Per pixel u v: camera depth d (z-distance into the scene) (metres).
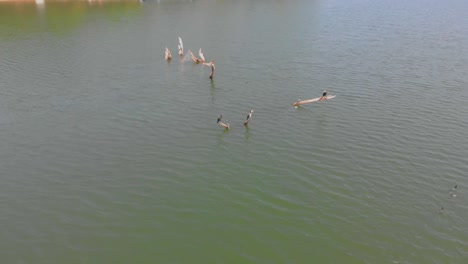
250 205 33.53
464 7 121.44
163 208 33.09
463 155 40.41
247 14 108.69
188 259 28.52
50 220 31.47
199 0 128.75
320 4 125.38
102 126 45.88
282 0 131.38
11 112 48.75
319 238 30.23
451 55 72.56
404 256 28.53
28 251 28.61
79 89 56.28
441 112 49.78
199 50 74.44
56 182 35.88
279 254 28.92
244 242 29.97
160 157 40.00
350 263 28.09
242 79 60.81
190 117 48.41
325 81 59.88
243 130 45.38
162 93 55.50
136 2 121.19
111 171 37.62
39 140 42.59
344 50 75.38
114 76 61.66
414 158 39.84
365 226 31.25
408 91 56.25
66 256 28.38
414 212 32.56
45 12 104.62
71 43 78.44
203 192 35.00
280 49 75.94
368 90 56.53
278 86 57.97
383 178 36.78
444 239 29.94
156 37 84.12
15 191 34.50
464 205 33.28
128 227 31.08
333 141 43.06
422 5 124.94
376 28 93.19
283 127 46.09
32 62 67.00
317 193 34.91
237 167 38.47
